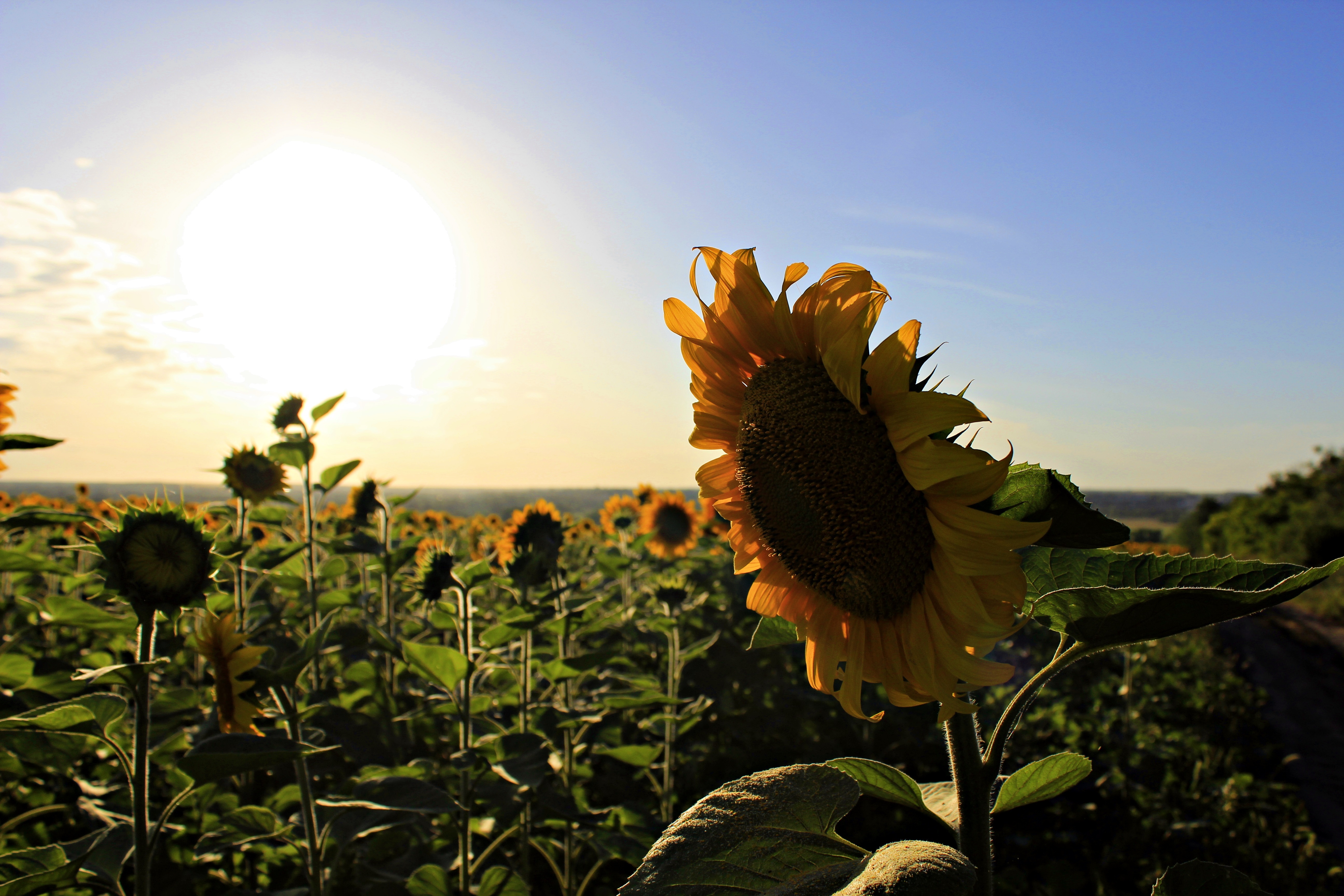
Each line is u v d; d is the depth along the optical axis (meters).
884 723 5.86
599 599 6.07
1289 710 12.07
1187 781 7.01
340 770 4.84
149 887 2.67
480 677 4.97
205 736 3.92
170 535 2.62
